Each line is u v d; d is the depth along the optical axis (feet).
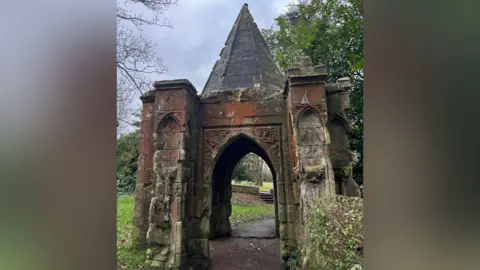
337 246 14.65
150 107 26.53
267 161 37.24
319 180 19.74
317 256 16.06
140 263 21.79
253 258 27.09
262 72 27.89
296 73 21.45
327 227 15.56
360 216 14.48
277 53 56.03
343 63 41.73
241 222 47.47
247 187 76.89
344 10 41.29
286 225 23.49
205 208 24.47
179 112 22.43
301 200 19.92
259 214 55.31
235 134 25.31
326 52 45.32
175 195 21.63
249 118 25.41
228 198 38.42
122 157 46.32
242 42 30.09
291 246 23.02
